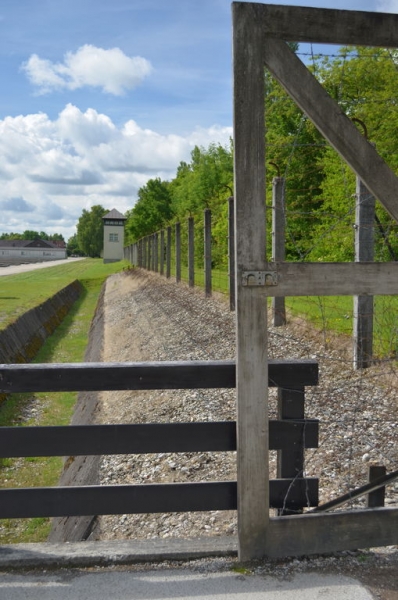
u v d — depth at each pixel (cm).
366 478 473
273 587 301
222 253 2373
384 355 650
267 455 319
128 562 325
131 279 3544
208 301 1445
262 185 306
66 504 334
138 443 333
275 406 681
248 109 302
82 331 2567
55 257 15825
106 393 1108
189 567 320
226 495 338
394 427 551
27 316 2044
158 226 6272
